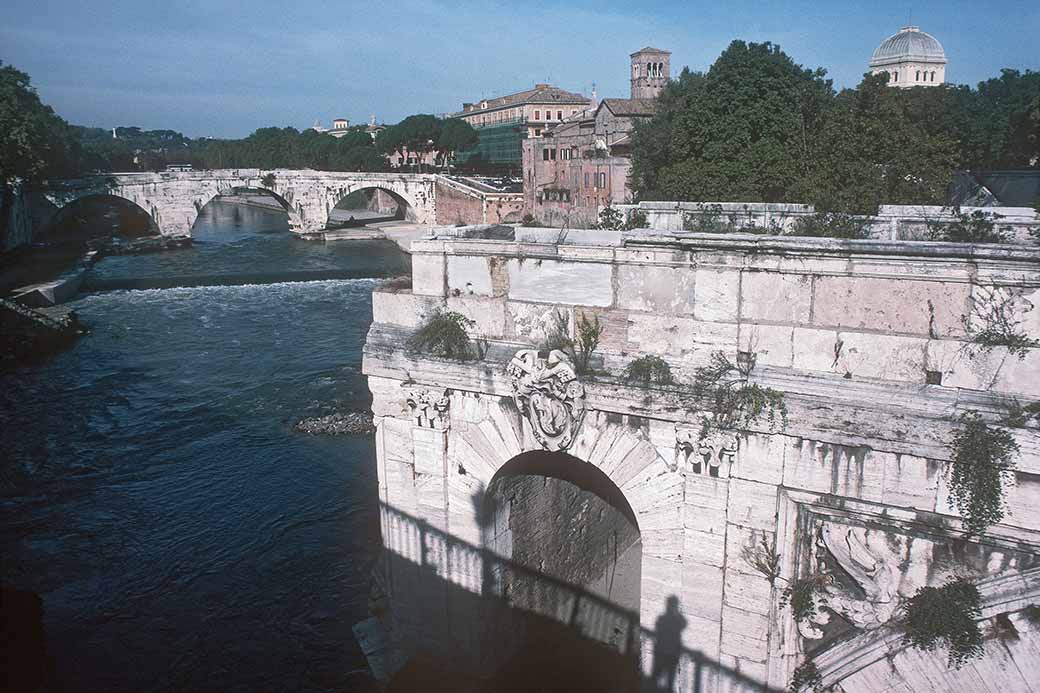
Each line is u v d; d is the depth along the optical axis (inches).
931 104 2576.3
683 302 551.8
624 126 3636.8
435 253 645.3
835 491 500.1
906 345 488.1
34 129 3250.5
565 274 594.6
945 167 1700.3
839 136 1716.3
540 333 610.2
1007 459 449.1
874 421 481.4
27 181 3408.0
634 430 568.1
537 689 749.3
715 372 537.3
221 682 819.4
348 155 6318.9
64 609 957.8
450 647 706.8
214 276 3243.1
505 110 6855.3
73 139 5255.9
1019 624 463.8
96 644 890.1
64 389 1792.6
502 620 727.1
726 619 552.1
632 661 825.5
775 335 524.1
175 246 4104.3
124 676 836.0
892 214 863.1
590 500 903.1
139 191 4005.9
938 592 478.0
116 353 2105.1
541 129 6269.7
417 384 657.6
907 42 4933.6
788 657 536.4
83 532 1146.0
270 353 2095.2
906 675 499.5
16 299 2486.5
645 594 584.1
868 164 1617.9
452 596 690.8
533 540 778.8
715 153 2068.2
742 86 2065.7
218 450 1444.4
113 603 971.3
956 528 469.4
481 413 638.5
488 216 4367.6
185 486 1298.0
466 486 656.4
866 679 512.4
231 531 1149.1
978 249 453.4
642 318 568.7
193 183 4168.3
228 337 2269.9
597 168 3663.9
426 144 6186.0
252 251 4035.4
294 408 1660.9
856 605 503.5
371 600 833.5
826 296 507.5
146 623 930.1
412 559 706.8
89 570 1045.2
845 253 492.7
